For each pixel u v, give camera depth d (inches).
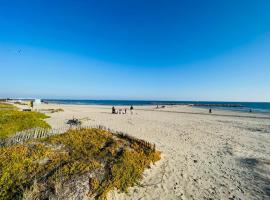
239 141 641.6
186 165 403.2
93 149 360.2
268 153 509.7
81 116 1142.3
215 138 674.8
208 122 1082.7
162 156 442.3
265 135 754.2
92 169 290.2
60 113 1283.2
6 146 350.0
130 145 413.4
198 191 301.3
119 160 329.1
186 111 1948.8
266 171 384.2
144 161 359.6
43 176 259.8
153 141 584.4
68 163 294.4
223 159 451.2
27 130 437.1
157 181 322.0
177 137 663.1
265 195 294.0
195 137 676.7
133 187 293.6
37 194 227.5
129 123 932.0
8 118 502.9
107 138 425.1
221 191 303.9
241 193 299.1
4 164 267.9
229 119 1258.6
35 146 341.4
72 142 379.9
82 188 248.7
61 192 234.2
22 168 268.7
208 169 388.5
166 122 1024.9
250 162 433.7
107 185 265.1
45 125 526.9
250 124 1037.8
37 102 2354.8
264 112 2001.7
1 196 219.1
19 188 231.3
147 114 1481.3
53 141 373.4
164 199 273.9
